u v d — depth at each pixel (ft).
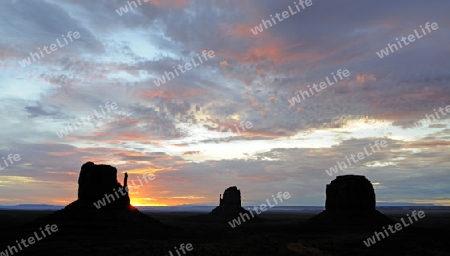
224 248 177.06
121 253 161.68
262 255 162.61
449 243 223.71
